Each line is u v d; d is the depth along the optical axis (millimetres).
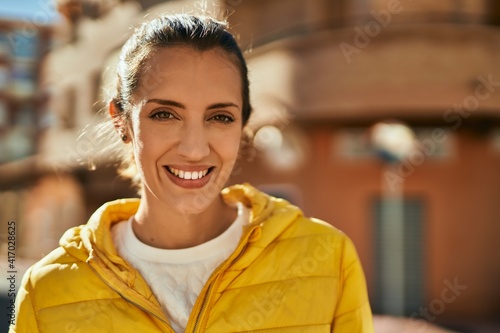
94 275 1962
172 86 1804
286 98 11727
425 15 11242
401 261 12148
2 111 18422
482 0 11344
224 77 1850
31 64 17078
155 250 1994
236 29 2334
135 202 2217
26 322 1967
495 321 11594
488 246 12086
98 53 14016
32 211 19125
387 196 12180
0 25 13844
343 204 12258
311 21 11828
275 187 12352
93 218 2076
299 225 2084
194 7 2250
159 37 1853
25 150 18844
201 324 1871
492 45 11203
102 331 1876
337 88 11375
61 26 15398
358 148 12242
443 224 12086
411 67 11102
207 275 1971
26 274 2043
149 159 1845
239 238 2033
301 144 12070
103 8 13969
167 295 1934
